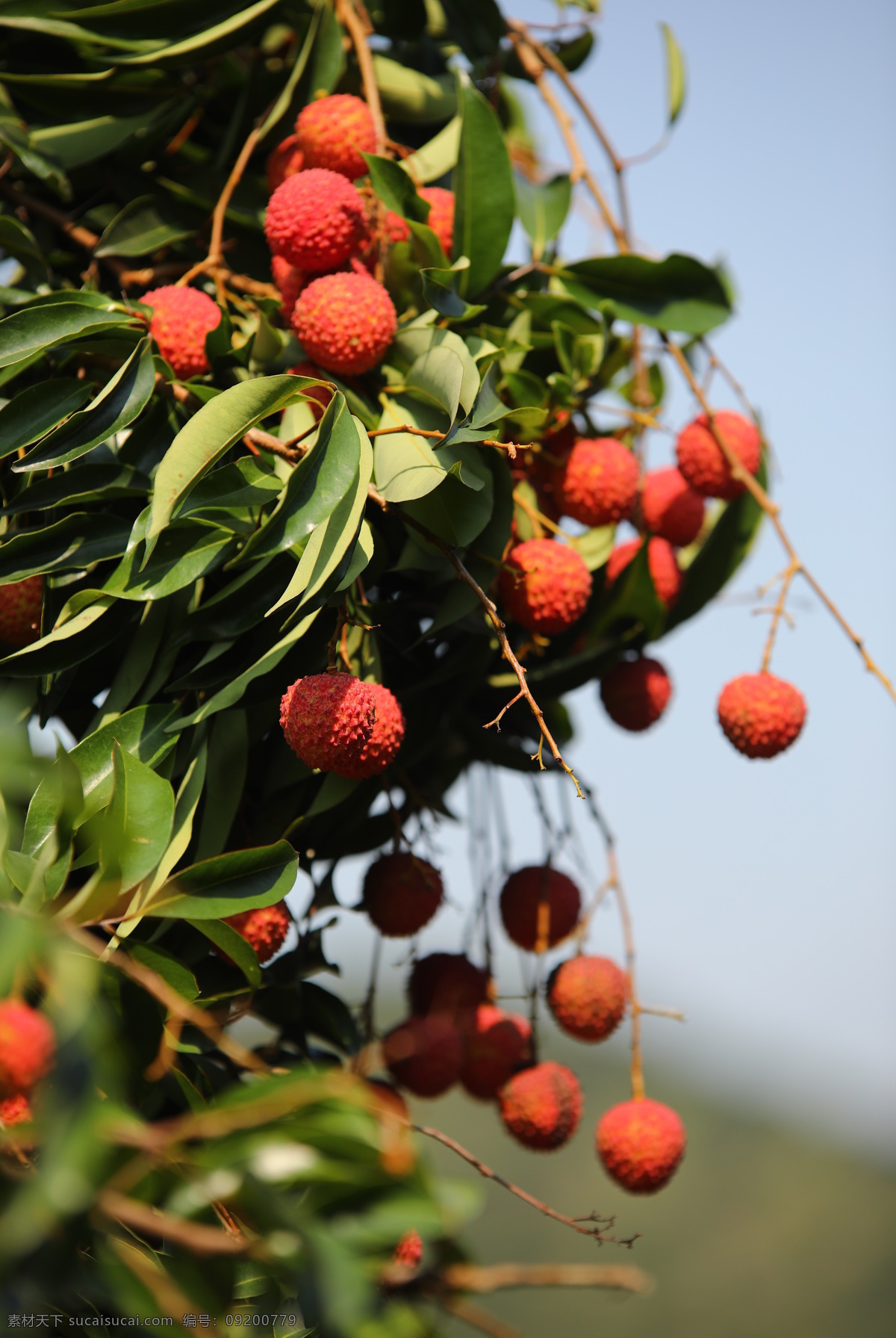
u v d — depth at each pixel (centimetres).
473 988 124
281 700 116
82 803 110
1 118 124
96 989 109
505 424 123
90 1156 92
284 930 117
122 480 117
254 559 115
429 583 120
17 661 115
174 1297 105
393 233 122
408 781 122
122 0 123
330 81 125
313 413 119
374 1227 105
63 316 118
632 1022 125
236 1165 104
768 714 123
